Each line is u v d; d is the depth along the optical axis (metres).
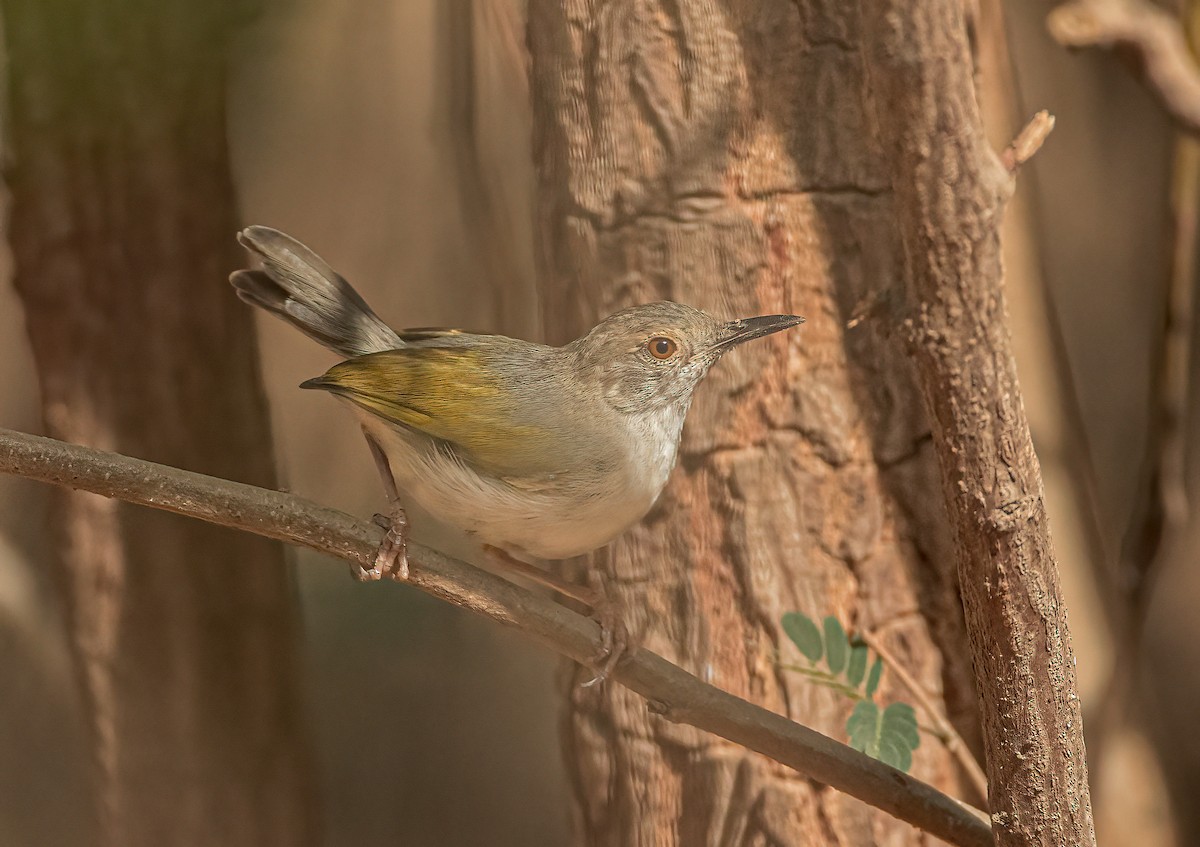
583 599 8.17
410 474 8.07
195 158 10.26
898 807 6.98
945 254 5.57
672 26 8.23
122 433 10.26
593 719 8.73
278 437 14.43
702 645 8.29
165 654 10.51
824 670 7.88
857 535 8.23
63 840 13.56
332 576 14.66
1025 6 16.31
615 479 7.84
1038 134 5.62
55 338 10.26
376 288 14.66
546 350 8.27
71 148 9.98
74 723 13.73
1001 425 5.82
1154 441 12.71
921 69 5.31
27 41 8.91
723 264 8.23
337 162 14.74
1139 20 10.58
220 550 10.73
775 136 8.19
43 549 14.10
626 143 8.32
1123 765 11.10
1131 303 17.03
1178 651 15.45
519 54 10.35
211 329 10.48
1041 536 5.97
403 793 14.43
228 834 10.62
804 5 8.12
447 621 14.87
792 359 8.24
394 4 14.49
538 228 8.84
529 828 14.43
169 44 8.76
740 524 8.26
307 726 11.38
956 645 8.21
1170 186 12.78
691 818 8.37
